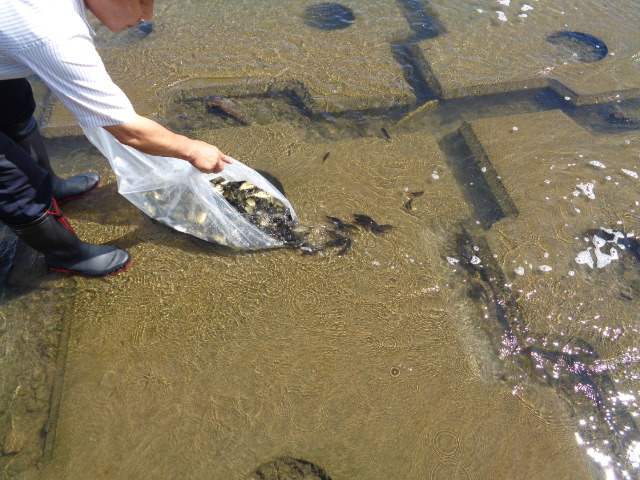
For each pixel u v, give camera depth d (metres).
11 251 2.83
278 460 2.08
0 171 2.09
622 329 2.57
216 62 4.23
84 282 2.69
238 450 2.10
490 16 4.90
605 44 4.54
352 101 3.91
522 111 3.92
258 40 4.50
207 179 2.84
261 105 3.87
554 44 4.54
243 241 2.84
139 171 2.63
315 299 2.65
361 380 2.34
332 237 2.94
